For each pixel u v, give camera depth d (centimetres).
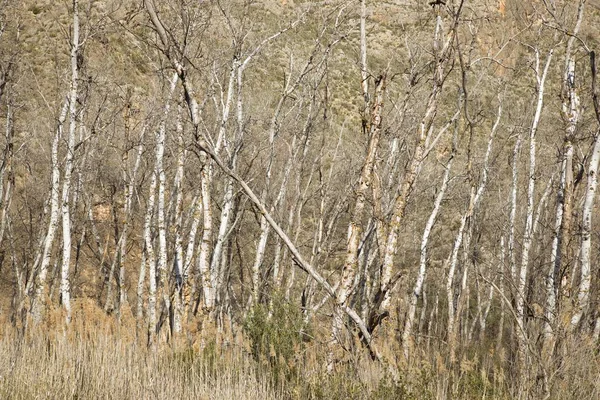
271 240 2570
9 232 2605
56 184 1964
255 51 2033
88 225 2850
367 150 1255
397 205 1235
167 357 1374
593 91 1477
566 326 1124
